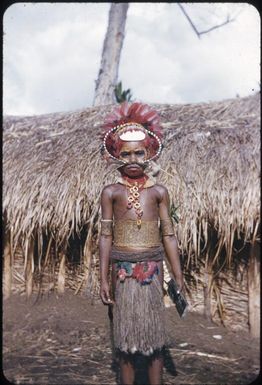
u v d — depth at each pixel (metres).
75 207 3.68
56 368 2.88
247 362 2.96
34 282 4.19
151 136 2.47
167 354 3.05
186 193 3.38
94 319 3.72
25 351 3.15
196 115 4.08
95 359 3.05
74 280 4.11
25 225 3.85
